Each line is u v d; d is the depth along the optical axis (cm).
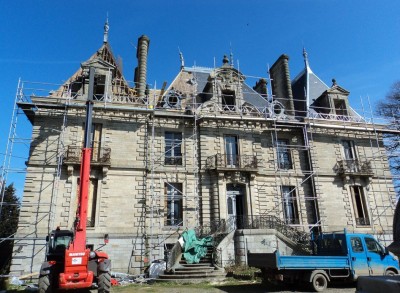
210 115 2595
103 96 2484
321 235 1711
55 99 2362
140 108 2423
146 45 2836
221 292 1419
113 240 2170
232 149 2638
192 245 2044
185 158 2498
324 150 2766
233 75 2848
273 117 2714
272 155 2684
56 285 1334
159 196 2366
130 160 2362
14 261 1995
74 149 2266
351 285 1562
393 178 2912
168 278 1809
